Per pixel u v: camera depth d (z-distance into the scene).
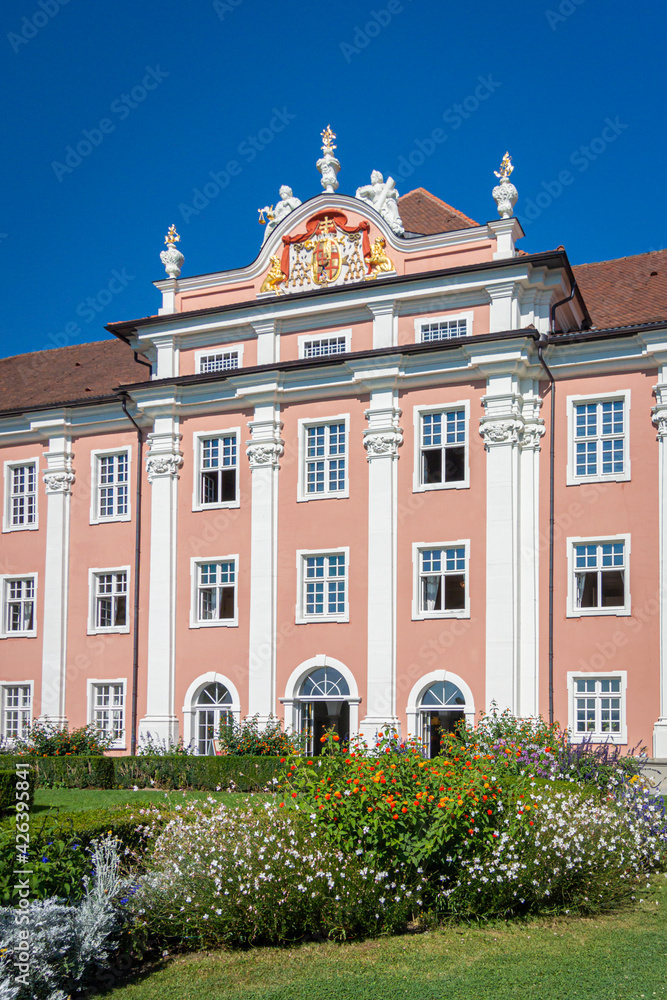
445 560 32.75
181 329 37.81
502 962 13.58
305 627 34.28
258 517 35.34
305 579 34.75
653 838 17.64
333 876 14.38
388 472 33.59
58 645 39.44
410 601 32.81
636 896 16.78
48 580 40.12
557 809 16.78
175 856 14.52
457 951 14.02
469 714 31.36
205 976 13.15
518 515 32.09
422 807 15.07
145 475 38.53
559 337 32.09
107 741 37.06
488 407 32.41
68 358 48.03
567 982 12.83
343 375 34.78
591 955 13.84
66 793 30.16
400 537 33.28
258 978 13.06
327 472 35.03
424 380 33.59
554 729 29.25
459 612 32.06
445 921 15.25
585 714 30.84
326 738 16.67
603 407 31.95
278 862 14.41
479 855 15.34
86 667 38.88
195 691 35.81
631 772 27.19
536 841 15.44
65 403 40.12
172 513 37.06
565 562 31.62
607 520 31.27
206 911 14.02
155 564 36.97
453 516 32.62
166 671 36.12
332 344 35.69
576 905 15.81
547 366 32.41
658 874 18.19
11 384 46.72
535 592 31.89
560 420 32.31
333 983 12.84
